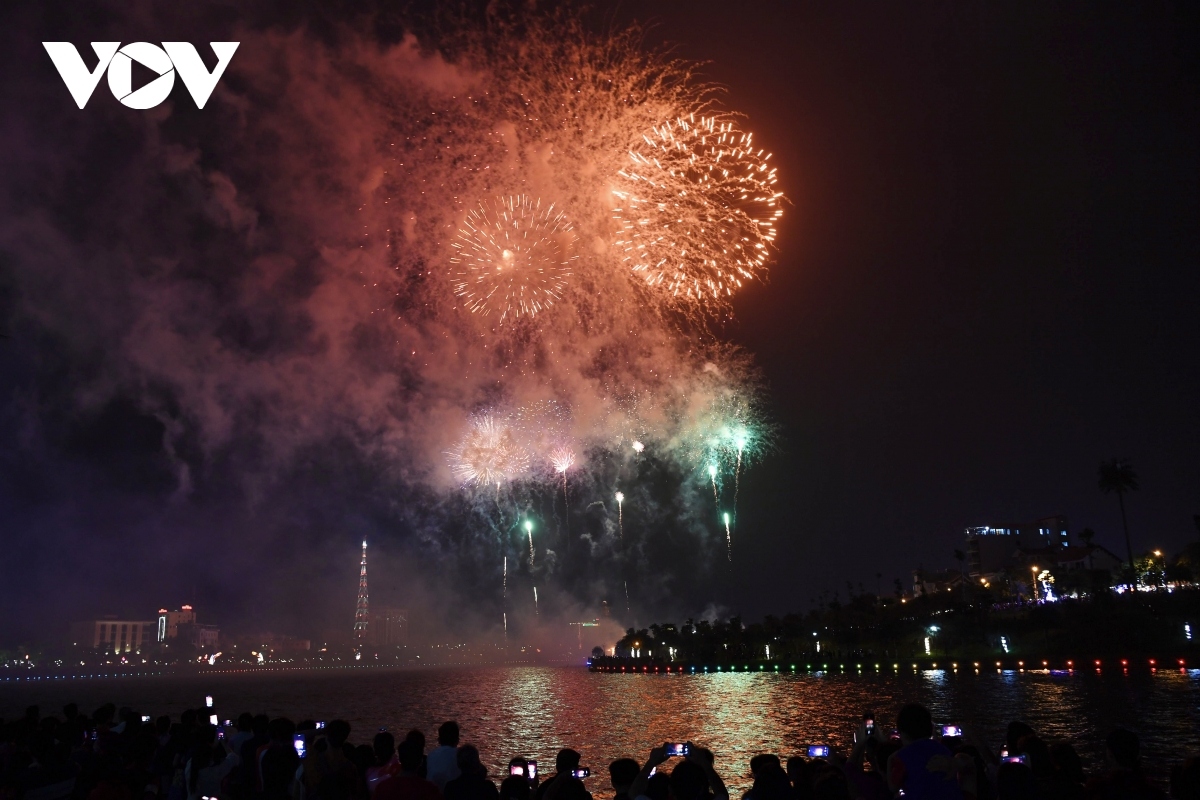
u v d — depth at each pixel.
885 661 163.62
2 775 17.88
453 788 13.45
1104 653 137.12
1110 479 165.00
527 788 16.19
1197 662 124.50
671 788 10.84
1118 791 10.94
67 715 24.09
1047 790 11.73
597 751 57.50
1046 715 70.81
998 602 182.62
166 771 20.08
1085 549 193.25
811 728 67.56
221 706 132.88
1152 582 161.38
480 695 151.38
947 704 84.31
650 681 176.38
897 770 11.64
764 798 11.84
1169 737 55.78
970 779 11.77
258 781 17.30
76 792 17.17
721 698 107.38
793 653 194.25
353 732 78.25
